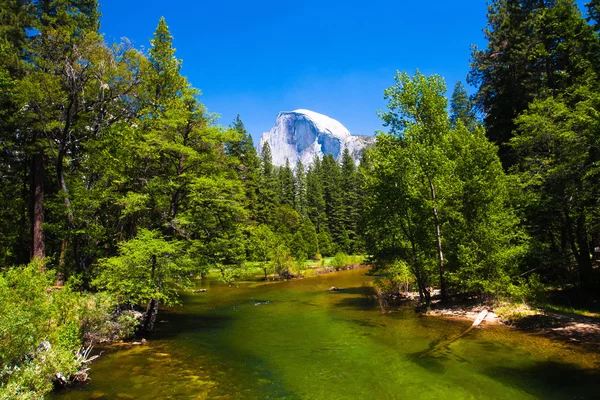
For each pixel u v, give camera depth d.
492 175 17.75
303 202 85.38
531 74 24.30
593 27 20.98
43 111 19.58
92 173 20.25
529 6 26.42
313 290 28.20
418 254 19.12
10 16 20.09
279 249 38.12
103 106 22.20
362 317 16.77
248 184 54.06
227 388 8.41
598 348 10.06
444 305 18.05
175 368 9.90
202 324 16.25
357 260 48.84
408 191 18.00
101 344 12.26
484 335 12.15
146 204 16.27
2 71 17.64
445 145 18.44
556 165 17.45
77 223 17.84
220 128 17.77
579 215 17.67
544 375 8.30
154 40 24.47
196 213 17.16
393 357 10.35
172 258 14.43
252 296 25.67
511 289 15.36
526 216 20.03
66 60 19.94
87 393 8.09
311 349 11.68
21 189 27.06
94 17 25.14
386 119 18.62
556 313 14.27
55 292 10.66
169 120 16.55
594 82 18.66
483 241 16.36
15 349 6.97
